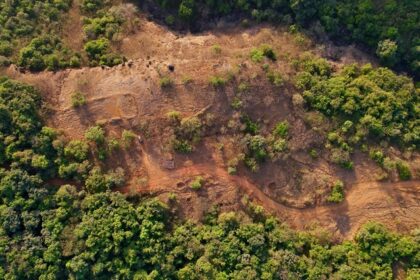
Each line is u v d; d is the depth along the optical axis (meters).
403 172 53.06
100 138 50.72
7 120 48.94
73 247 46.75
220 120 52.56
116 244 47.12
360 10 56.81
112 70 54.00
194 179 51.81
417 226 52.44
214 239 48.84
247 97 52.66
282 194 52.88
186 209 51.19
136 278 46.59
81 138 51.53
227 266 48.22
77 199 48.66
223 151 52.44
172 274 47.56
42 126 50.53
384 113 53.41
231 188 52.06
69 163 49.78
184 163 52.12
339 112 53.56
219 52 54.69
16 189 47.34
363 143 53.56
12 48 54.12
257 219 51.66
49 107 51.81
